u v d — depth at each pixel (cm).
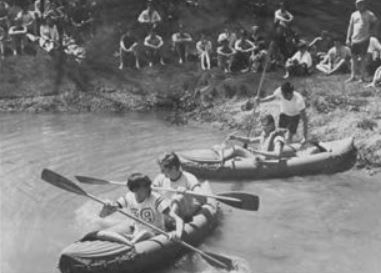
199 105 1666
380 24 1962
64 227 875
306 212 934
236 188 1047
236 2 2167
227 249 809
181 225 771
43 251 799
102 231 767
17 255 788
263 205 966
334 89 1527
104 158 1205
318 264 766
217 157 1105
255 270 752
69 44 1911
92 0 2045
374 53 1614
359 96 1452
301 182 1068
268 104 1535
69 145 1304
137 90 1773
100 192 1015
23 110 1680
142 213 786
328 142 1161
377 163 1138
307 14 2186
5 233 852
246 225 888
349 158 1113
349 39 1553
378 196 994
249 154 1124
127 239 760
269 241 834
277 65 1780
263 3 2177
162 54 1941
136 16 2084
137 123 1541
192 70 1859
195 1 2167
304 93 1520
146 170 1127
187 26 2078
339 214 923
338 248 810
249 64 1794
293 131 1189
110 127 1488
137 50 1889
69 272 728
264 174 1080
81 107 1705
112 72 1858
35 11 1927
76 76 1820
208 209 867
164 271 756
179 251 778
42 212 929
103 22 2050
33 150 1261
